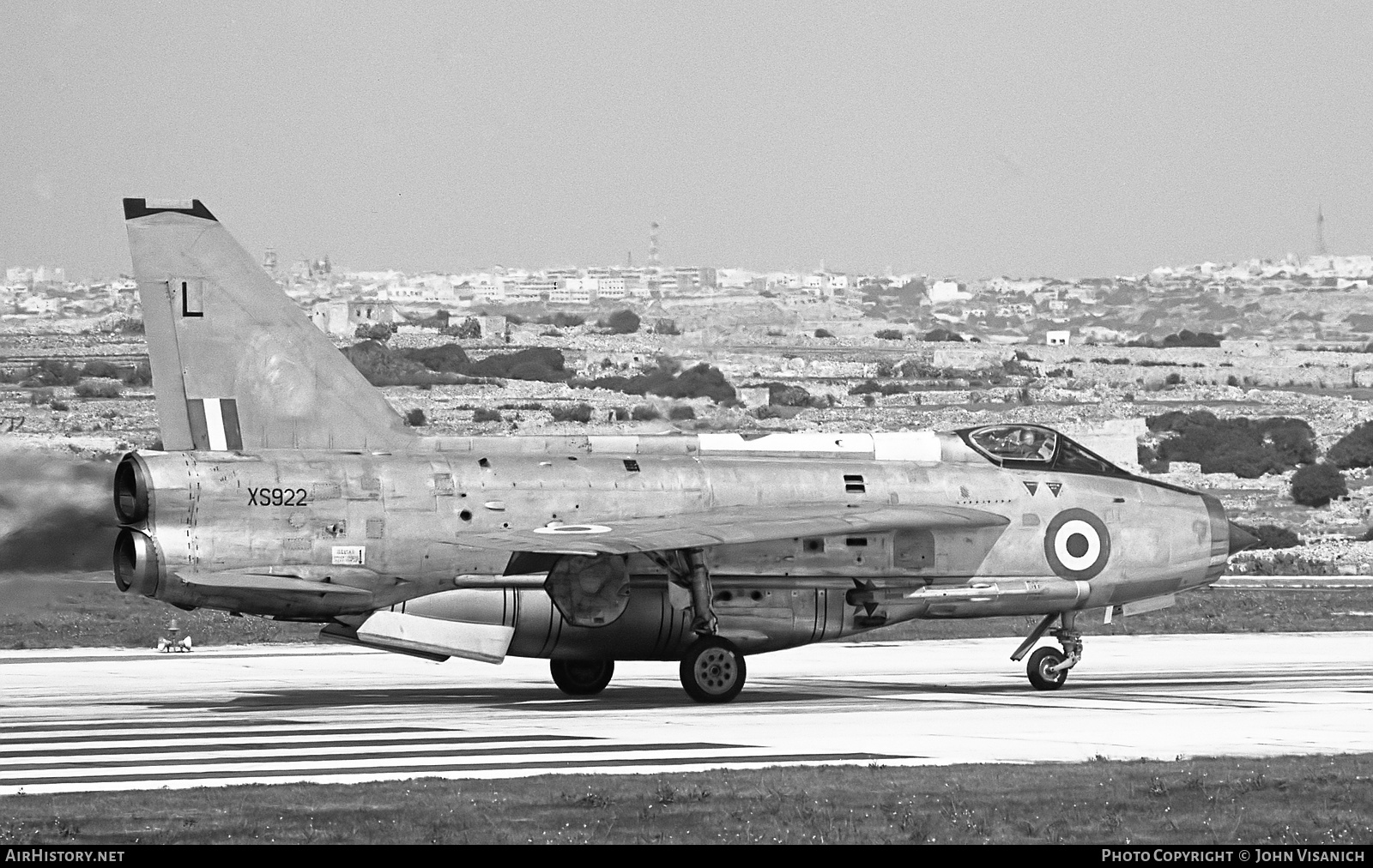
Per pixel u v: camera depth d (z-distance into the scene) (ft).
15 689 308.60
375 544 277.03
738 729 246.27
